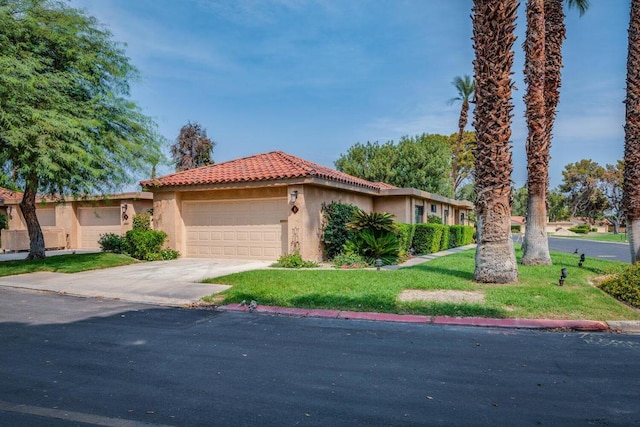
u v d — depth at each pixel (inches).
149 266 588.4
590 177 2906.0
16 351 230.7
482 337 260.1
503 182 398.6
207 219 682.8
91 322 300.2
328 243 636.1
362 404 162.9
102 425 145.4
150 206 841.5
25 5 571.8
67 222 927.7
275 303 346.9
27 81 517.0
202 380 187.8
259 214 644.7
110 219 897.5
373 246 582.9
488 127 398.6
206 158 1701.5
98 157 594.2
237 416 152.4
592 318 292.5
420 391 175.8
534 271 474.3
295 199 581.6
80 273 535.8
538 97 541.3
